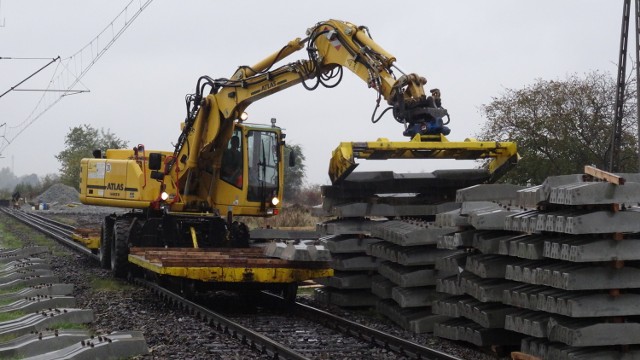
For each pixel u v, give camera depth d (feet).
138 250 53.26
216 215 56.85
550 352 31.27
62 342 33.32
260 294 53.31
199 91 54.90
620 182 29.30
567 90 104.83
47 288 50.70
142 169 60.75
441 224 38.86
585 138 104.12
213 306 50.49
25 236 114.21
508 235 35.35
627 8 90.63
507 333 35.47
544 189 31.42
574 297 30.12
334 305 50.08
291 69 50.44
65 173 317.83
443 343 38.06
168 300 48.24
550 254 30.91
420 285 41.65
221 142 55.83
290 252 44.60
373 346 36.37
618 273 30.09
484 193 38.99
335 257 48.24
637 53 87.56
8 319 41.55
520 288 33.37
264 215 58.65
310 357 33.19
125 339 32.58
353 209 46.52
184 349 34.01
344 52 46.50
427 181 47.55
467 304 36.47
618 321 30.48
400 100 41.42
